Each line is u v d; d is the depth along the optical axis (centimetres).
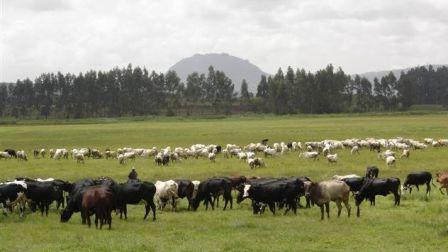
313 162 5047
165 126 12406
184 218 2605
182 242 1980
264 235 2097
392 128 9644
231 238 2038
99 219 2419
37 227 2362
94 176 4359
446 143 6269
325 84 19700
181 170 4619
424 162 4872
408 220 2341
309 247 1866
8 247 1939
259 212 2720
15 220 2573
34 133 10481
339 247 1866
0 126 14100
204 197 2939
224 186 2916
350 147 6325
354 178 3009
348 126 10650
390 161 4647
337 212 2678
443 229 2097
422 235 2022
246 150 6138
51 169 4838
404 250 1784
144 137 8988
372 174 3797
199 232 2194
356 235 2055
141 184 2539
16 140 8831
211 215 2692
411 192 3381
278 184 2650
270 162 5119
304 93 19900
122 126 12875
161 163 5122
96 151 5997
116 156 6019
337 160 5000
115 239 2038
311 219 2478
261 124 12400
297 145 6356
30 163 5441
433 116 15438
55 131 11075
